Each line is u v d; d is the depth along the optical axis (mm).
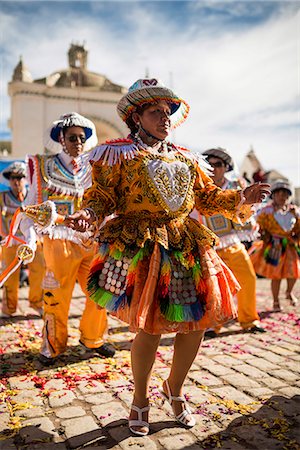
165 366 3365
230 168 4551
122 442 2188
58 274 3377
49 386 2969
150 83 2309
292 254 5672
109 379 3090
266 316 5305
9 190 5711
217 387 2934
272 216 5707
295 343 4055
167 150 2434
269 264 5629
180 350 2330
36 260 5418
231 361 3502
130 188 2273
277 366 3377
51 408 2623
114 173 2303
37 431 2322
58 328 3430
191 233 2332
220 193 2469
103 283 2232
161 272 2145
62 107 24609
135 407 2312
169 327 2154
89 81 26141
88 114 24859
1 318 5301
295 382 3031
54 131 3742
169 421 2420
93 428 2352
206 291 2213
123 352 3803
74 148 3518
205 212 2564
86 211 2193
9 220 5566
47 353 3410
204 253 2281
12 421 2434
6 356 3678
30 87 23891
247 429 2328
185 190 2342
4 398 2764
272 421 2422
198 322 2217
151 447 2141
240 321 4504
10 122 26422
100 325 3609
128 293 2154
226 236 4348
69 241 3404
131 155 2271
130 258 2184
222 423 2400
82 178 2562
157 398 2730
